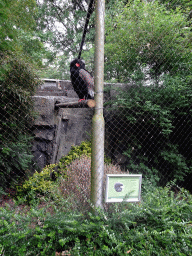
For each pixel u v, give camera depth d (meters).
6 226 1.37
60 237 1.38
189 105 3.23
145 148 3.63
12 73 2.67
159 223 1.66
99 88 1.72
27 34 5.19
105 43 3.94
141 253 1.36
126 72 3.79
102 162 1.71
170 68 3.55
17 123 2.99
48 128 3.63
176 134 3.52
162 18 3.46
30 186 2.72
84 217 1.69
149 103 3.20
